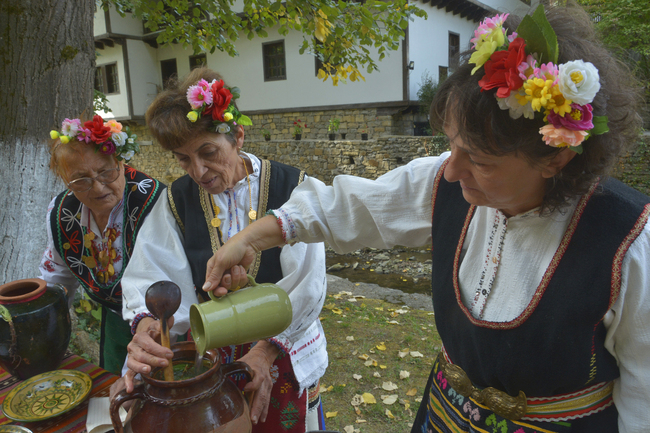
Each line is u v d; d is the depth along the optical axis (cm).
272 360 119
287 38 1323
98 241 160
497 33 65
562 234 79
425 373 293
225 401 88
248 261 103
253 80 1434
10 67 247
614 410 87
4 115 248
